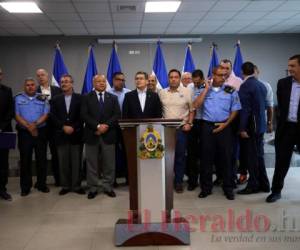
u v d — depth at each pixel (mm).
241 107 3898
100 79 4039
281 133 3627
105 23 7281
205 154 3957
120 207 3650
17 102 4242
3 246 2656
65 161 4219
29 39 8312
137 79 4082
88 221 3215
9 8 6121
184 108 4172
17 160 6172
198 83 4301
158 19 7082
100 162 4328
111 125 3992
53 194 4262
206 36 8648
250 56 8766
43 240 2768
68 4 5961
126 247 2600
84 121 4012
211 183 4031
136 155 2639
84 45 8430
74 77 8438
